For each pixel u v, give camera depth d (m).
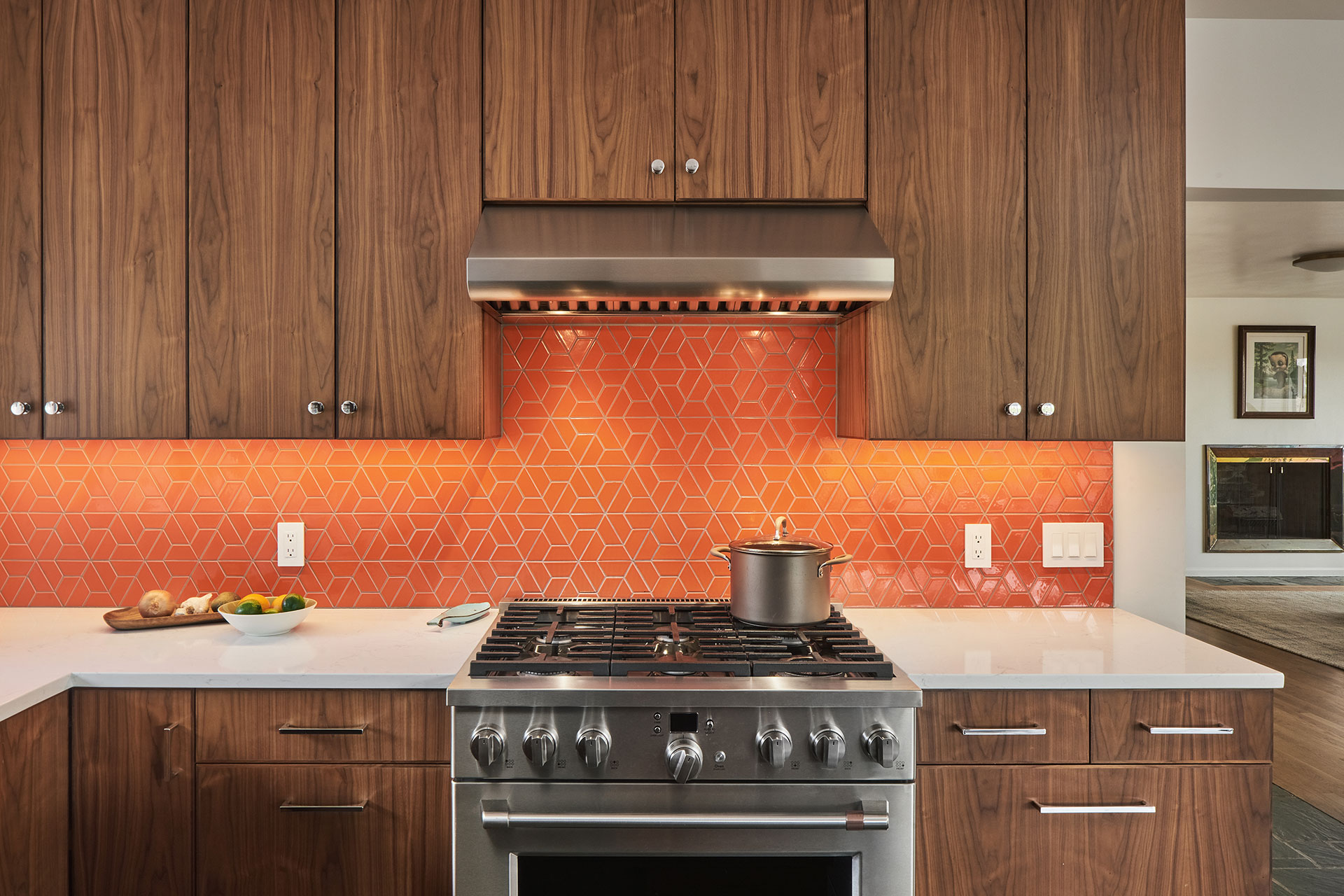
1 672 1.59
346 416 1.89
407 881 1.61
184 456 2.19
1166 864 1.62
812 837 1.52
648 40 1.89
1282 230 4.86
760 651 1.66
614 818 1.46
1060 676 1.61
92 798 1.60
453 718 1.51
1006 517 2.24
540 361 2.21
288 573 2.20
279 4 1.88
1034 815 1.61
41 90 1.87
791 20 1.89
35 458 2.17
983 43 1.90
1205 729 1.61
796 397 2.22
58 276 1.87
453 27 1.88
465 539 2.21
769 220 1.87
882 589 2.24
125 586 2.19
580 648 1.67
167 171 1.87
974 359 1.89
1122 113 1.90
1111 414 1.90
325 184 1.88
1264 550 8.10
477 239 1.79
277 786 1.60
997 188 1.89
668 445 2.22
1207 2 2.51
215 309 1.88
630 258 1.73
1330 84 2.62
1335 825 2.88
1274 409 7.97
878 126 1.89
